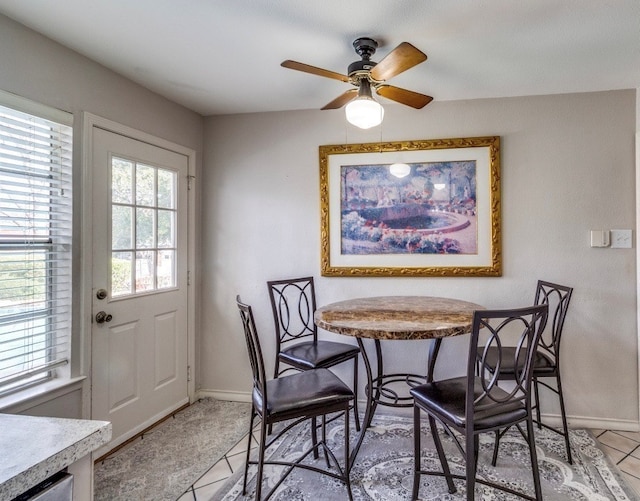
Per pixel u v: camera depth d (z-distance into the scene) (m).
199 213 2.85
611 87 2.30
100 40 1.78
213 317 2.85
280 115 2.76
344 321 1.77
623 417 2.33
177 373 2.62
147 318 2.36
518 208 2.45
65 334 1.85
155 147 2.42
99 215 2.02
